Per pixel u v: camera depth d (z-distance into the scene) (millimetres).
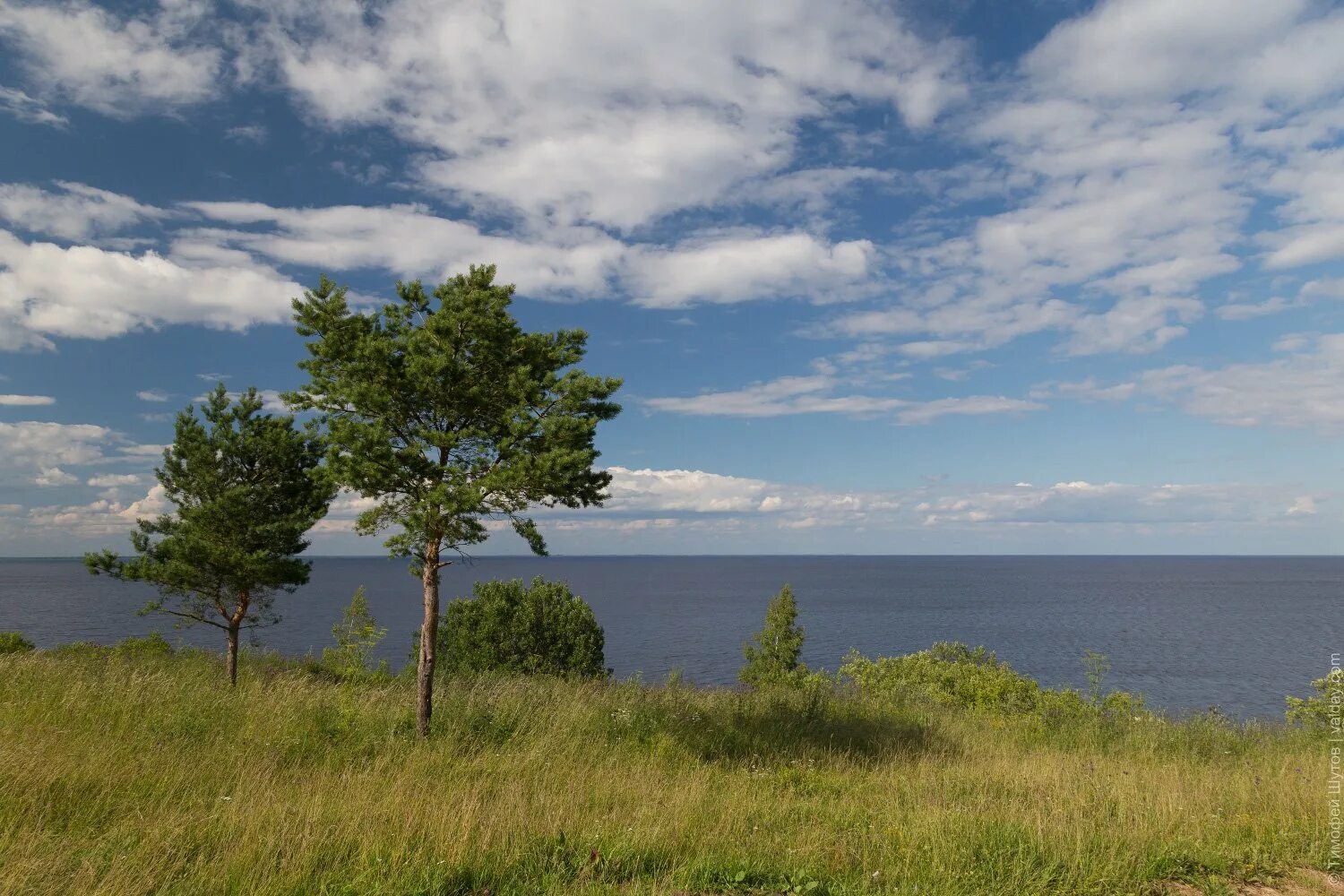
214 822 6320
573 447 9828
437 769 8727
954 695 17922
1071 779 9109
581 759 9844
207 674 15859
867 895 5234
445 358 9555
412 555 10172
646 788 8062
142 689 11711
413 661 23641
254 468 15375
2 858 5156
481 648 22391
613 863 5652
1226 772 10039
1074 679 41250
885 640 64875
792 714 13547
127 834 5949
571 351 10781
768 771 9719
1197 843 6387
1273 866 6078
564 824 6516
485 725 10859
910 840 6328
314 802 6715
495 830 6125
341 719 10516
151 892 4977
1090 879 5570
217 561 14453
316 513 15656
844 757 10773
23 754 7586
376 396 9477
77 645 20234
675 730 11633
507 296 10266
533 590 24203
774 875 5508
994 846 6227
